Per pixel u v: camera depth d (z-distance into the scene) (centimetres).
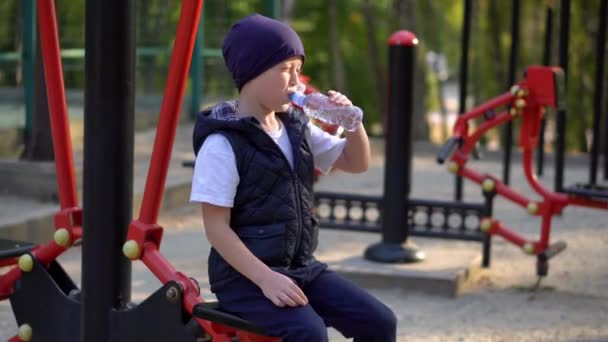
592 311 572
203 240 732
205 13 1248
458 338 509
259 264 312
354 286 339
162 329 339
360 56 2572
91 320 358
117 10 351
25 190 743
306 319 309
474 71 2277
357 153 350
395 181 632
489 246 661
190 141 1077
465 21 790
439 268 617
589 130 2141
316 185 989
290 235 323
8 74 895
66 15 1027
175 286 333
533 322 545
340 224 663
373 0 2470
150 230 347
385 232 637
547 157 1225
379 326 329
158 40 1214
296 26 2300
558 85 595
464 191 996
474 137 631
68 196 376
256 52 320
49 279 373
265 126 331
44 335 376
